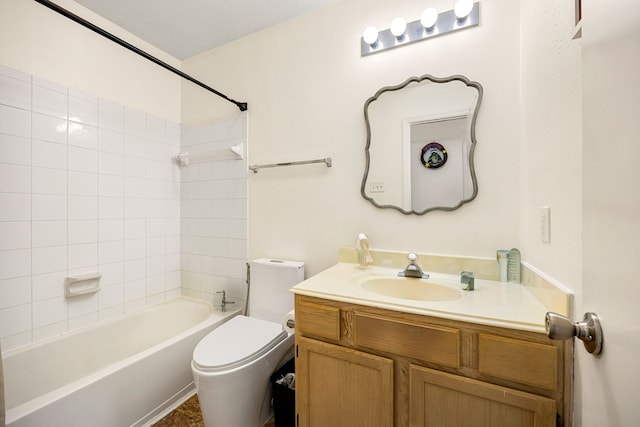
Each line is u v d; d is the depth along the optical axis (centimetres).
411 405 90
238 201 199
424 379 87
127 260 193
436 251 137
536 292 96
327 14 165
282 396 133
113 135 185
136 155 199
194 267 222
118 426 131
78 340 163
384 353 95
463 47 131
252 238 194
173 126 224
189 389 167
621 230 36
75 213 166
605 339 40
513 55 122
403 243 145
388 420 93
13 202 142
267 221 187
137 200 199
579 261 69
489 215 127
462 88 131
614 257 37
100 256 178
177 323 207
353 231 158
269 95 185
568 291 72
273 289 169
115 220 186
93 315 174
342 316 103
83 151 170
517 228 121
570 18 73
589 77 44
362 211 155
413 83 142
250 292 178
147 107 205
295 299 113
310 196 171
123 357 182
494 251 126
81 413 118
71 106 164
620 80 36
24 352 142
